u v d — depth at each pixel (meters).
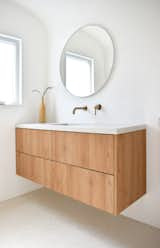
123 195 1.53
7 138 2.36
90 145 1.61
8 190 2.39
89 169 1.62
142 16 1.80
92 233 1.71
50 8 2.33
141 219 1.89
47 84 2.74
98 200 1.57
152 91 1.77
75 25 2.33
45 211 2.10
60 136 1.84
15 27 2.38
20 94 2.50
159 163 1.76
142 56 1.82
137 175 1.70
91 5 2.15
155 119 1.76
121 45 1.95
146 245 1.55
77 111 2.39
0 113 2.29
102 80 2.11
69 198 2.43
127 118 1.94
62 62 2.51
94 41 2.16
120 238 1.64
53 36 2.62
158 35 1.71
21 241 1.59
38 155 2.08
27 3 2.30
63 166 1.83
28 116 2.56
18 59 2.49
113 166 1.47
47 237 1.65
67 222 1.88
